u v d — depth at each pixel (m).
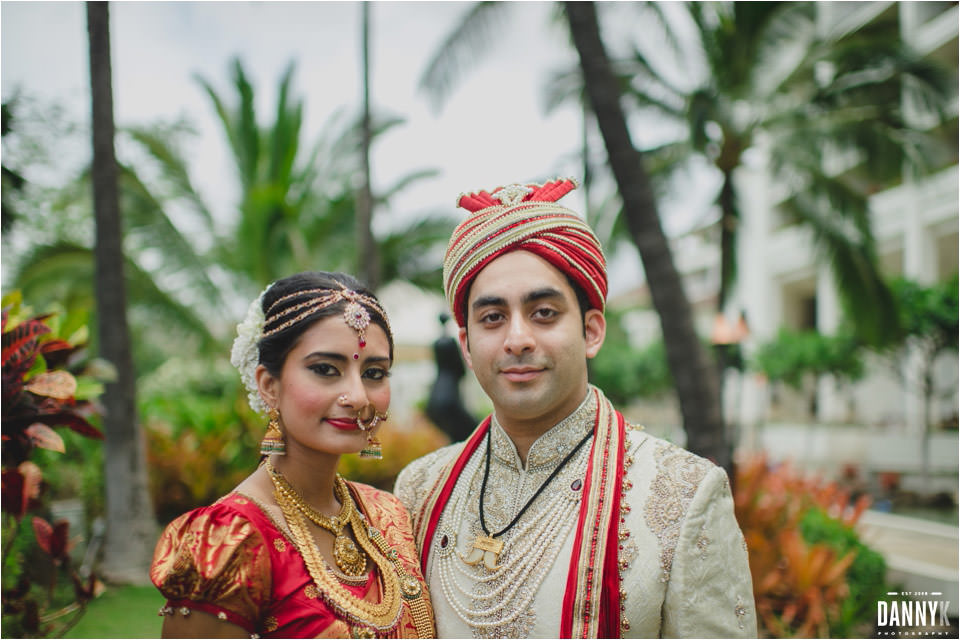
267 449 1.58
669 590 1.53
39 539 2.90
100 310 5.41
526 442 1.78
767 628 4.68
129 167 8.29
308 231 10.64
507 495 1.76
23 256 7.29
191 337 9.85
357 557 1.58
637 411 23.38
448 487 1.88
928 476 12.30
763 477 6.50
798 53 10.85
